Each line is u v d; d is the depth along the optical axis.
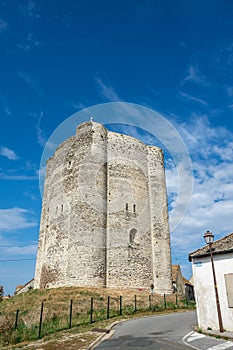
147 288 23.56
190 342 8.59
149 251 24.88
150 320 13.93
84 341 9.44
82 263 21.41
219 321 10.15
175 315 15.99
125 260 23.19
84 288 20.45
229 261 10.73
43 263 24.69
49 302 17.34
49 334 11.37
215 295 10.73
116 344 8.69
